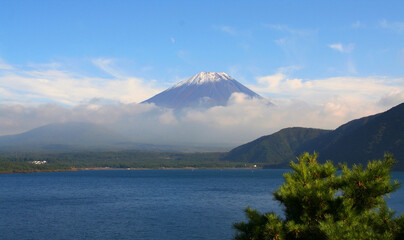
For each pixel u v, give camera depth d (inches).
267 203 2743.6
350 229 416.2
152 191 4222.4
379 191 463.8
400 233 440.5
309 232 451.2
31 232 1707.7
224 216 2129.7
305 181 483.2
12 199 3326.8
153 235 1621.6
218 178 7844.5
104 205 2787.9
